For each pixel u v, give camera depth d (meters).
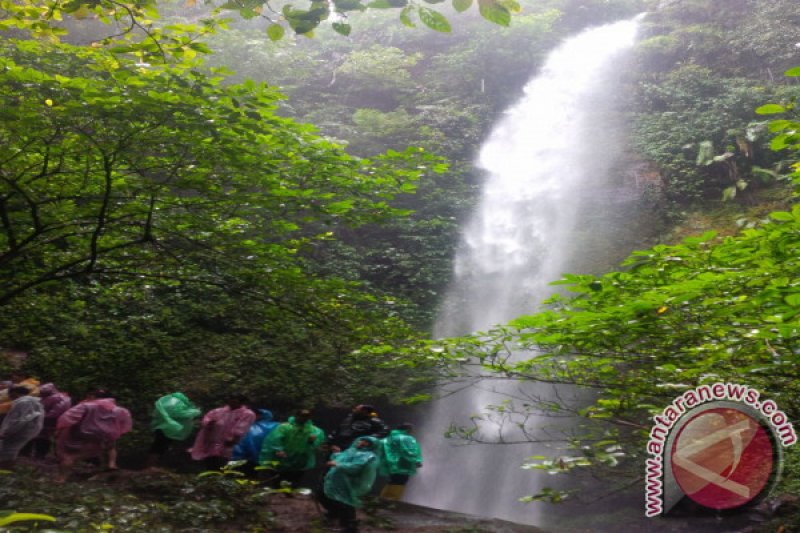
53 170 7.31
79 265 9.17
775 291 3.64
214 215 8.02
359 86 24.03
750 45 23.67
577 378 5.36
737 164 19.92
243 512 7.72
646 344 4.83
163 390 12.63
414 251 18.98
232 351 13.23
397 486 9.23
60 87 6.41
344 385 12.91
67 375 12.23
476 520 8.70
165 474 8.85
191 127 6.37
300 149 7.35
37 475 8.41
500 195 21.30
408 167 8.16
